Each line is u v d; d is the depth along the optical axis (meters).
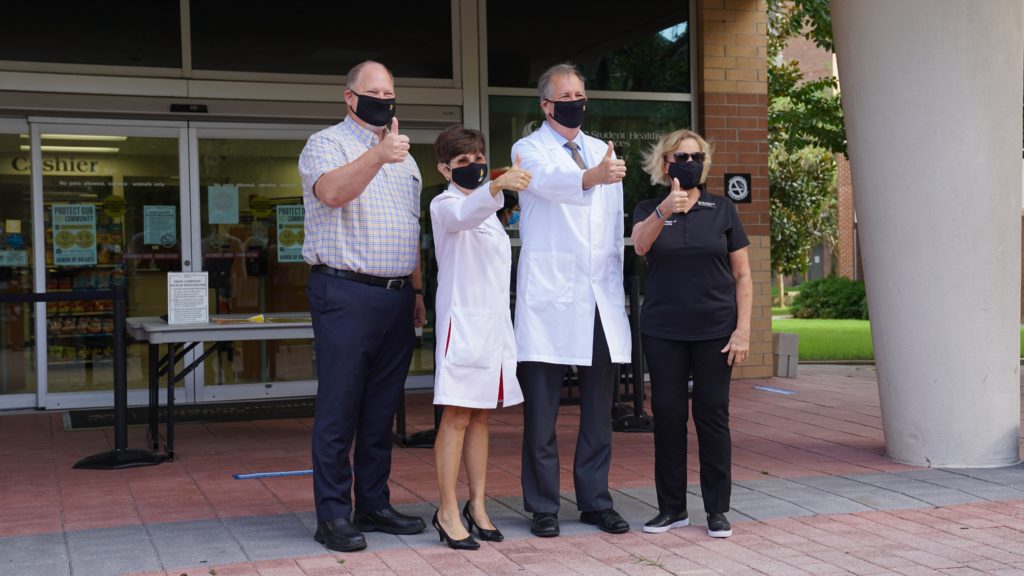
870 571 4.16
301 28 9.16
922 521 4.92
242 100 8.97
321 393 4.52
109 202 8.77
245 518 5.03
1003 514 5.04
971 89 5.89
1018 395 6.21
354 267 4.49
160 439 7.26
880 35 6.00
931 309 6.05
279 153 9.20
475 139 4.51
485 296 4.46
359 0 9.32
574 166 4.68
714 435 4.64
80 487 5.76
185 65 8.82
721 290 4.62
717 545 4.53
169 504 5.34
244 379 9.21
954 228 5.97
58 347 8.71
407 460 6.51
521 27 9.73
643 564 4.25
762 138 10.23
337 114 9.21
